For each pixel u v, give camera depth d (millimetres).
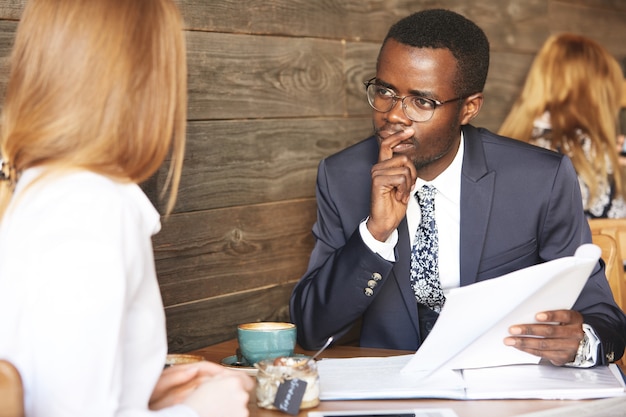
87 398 1055
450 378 1593
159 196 2133
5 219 1164
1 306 1105
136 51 1169
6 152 1196
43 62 1164
